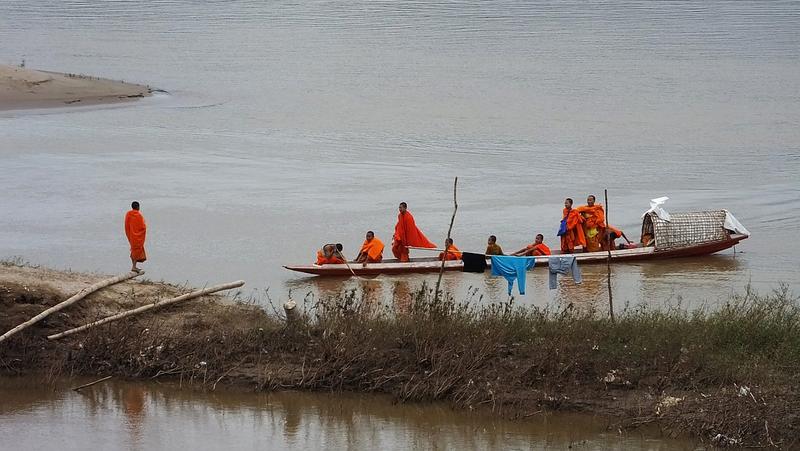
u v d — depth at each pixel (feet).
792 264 328.08
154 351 212.43
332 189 451.53
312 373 205.05
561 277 309.01
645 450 179.32
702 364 197.77
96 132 611.88
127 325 217.77
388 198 434.30
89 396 205.36
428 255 337.11
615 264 327.88
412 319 212.02
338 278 305.53
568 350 201.98
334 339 209.97
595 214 330.75
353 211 405.80
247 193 438.40
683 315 238.27
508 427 189.67
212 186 452.35
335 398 201.98
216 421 195.11
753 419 180.75
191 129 635.66
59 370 211.61
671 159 544.21
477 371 200.95
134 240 281.33
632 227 385.09
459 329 209.26
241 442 186.70
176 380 210.79
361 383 204.33
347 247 348.59
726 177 492.95
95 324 216.33
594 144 595.06
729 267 323.57
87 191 436.76
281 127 651.25
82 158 520.83
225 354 212.23
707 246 334.65
